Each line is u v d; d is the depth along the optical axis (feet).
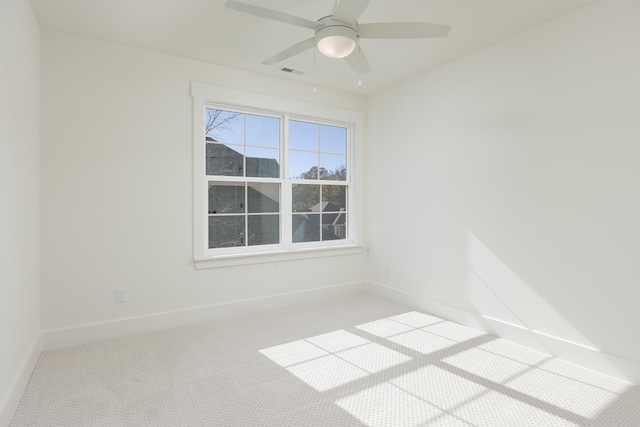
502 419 6.09
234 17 8.18
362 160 14.26
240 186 11.89
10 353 6.07
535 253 8.86
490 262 9.87
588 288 7.91
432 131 11.51
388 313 11.73
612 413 6.24
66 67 8.97
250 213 12.09
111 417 6.12
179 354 8.60
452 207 10.93
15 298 6.44
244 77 11.46
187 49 9.93
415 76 12.06
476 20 8.33
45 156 8.75
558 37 8.29
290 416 6.18
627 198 7.32
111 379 7.39
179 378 7.45
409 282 12.51
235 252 11.72
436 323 10.78
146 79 9.96
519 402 6.60
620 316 7.43
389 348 9.01
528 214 8.98
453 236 10.93
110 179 9.53
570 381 7.36
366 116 14.21
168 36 9.15
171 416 6.16
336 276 13.70
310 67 11.23
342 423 5.99
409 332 10.07
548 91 8.51
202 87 10.73
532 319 8.95
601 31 7.59
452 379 7.46
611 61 7.48
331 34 6.11
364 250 14.30
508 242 9.44
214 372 7.73
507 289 9.49
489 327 9.92
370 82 12.67
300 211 13.16
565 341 8.29
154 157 10.11
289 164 12.87
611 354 7.55
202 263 10.88
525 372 7.75
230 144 11.67
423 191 11.89
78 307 9.18
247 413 6.27
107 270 9.52
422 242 11.96
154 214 10.14
